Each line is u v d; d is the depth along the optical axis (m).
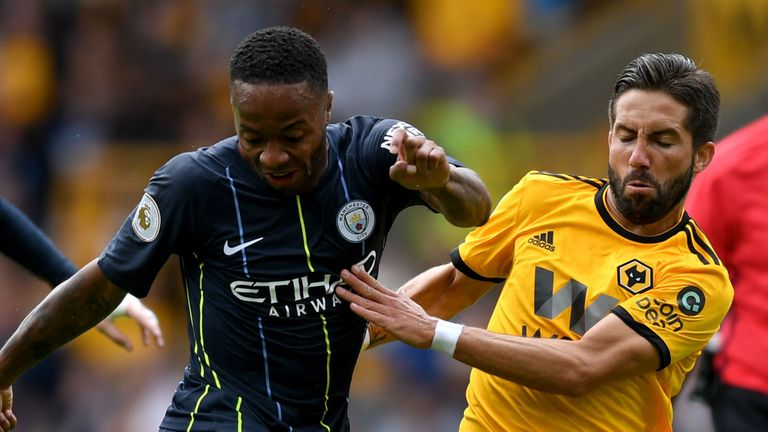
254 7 42.34
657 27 37.97
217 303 13.72
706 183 18.98
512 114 39.81
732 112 35.53
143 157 40.84
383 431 34.44
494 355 13.92
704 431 31.22
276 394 13.83
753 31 35.97
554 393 14.17
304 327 13.73
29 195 40.62
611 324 14.26
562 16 41.81
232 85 12.62
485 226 15.75
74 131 41.12
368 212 13.70
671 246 14.68
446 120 39.47
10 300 37.34
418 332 13.84
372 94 40.16
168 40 42.03
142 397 36.06
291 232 13.55
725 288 14.68
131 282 13.59
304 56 12.53
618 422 14.82
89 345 36.72
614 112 14.52
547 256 15.01
